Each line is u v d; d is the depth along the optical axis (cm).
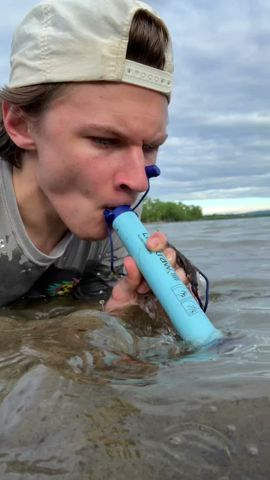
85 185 42
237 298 62
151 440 21
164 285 40
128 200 43
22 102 43
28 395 24
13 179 51
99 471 20
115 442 21
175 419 23
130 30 40
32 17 44
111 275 62
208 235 212
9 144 50
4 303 56
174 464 20
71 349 32
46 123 42
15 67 45
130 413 23
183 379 27
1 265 53
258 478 19
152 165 44
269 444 21
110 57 39
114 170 41
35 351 31
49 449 21
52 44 41
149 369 29
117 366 30
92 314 40
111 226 44
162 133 43
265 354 33
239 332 41
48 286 59
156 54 41
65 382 26
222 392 25
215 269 91
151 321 42
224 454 21
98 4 41
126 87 40
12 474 19
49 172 43
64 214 44
